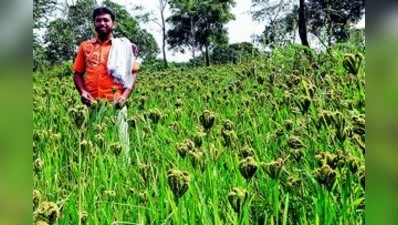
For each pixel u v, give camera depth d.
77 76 5.61
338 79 4.50
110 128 4.20
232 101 5.63
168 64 31.73
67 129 4.39
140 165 2.79
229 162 2.75
